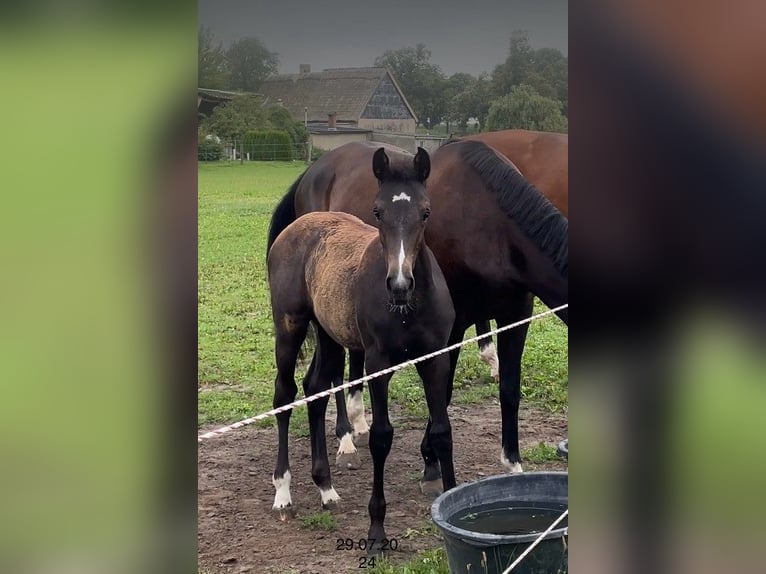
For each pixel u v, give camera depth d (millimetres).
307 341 5035
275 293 4199
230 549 3592
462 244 4238
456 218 4238
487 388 5762
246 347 6496
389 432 3492
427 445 4148
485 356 5926
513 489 3355
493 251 4152
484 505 3320
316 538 3713
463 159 4266
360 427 4844
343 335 3795
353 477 4449
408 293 3217
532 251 4004
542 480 3352
